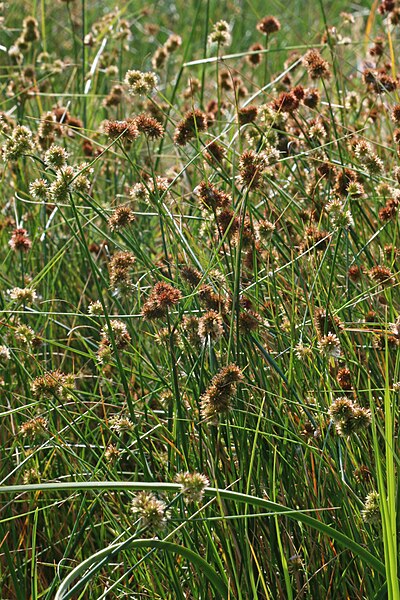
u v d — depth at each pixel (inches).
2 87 278.5
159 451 162.1
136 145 257.3
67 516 155.3
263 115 187.9
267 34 240.2
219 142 194.4
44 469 155.8
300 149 208.5
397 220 163.6
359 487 138.2
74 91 301.9
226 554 132.9
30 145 162.9
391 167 211.3
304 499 139.0
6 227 222.2
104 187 247.4
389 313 166.2
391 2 232.4
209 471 135.6
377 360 155.8
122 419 143.2
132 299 185.5
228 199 153.4
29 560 147.6
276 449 134.3
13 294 163.0
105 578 142.4
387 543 114.3
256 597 123.5
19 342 175.5
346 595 133.2
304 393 149.3
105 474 145.6
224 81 252.2
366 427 130.6
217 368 136.3
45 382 144.5
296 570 132.0
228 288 149.6
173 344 141.1
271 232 153.8
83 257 209.2
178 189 231.3
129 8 459.2
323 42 255.4
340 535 116.7
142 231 216.2
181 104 313.7
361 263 182.1
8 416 175.0
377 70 224.7
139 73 178.4
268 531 136.7
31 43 317.1
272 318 158.2
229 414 140.0
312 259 165.9
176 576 129.0
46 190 160.1
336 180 174.2
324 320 147.4
